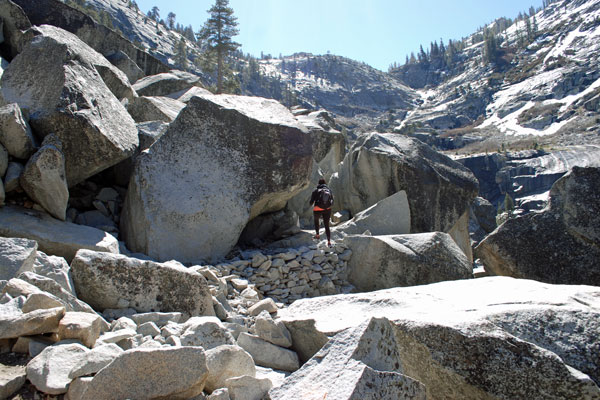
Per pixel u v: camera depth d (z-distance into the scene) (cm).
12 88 738
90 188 848
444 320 336
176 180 765
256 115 869
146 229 716
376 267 791
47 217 647
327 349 279
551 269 673
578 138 12181
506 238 709
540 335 343
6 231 582
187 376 276
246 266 755
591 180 683
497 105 17862
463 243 1100
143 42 11000
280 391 261
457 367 313
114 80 1117
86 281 453
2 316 313
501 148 12738
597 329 336
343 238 864
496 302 402
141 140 881
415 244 803
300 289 753
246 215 792
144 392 266
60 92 694
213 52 4466
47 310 322
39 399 265
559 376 288
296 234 905
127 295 459
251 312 538
